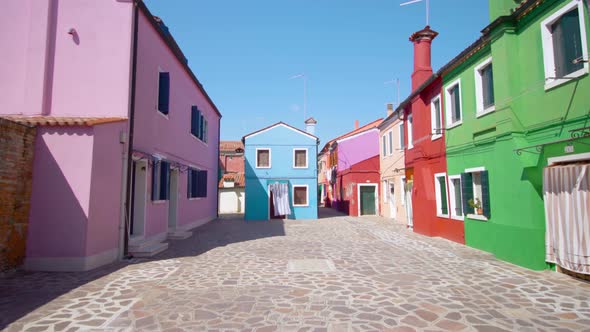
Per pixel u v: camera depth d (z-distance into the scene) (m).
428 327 4.25
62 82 8.62
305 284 6.20
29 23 8.55
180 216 14.30
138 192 10.07
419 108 13.26
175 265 7.83
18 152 6.91
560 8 6.61
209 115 20.20
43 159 7.36
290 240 11.99
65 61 8.67
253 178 23.12
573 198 6.25
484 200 9.09
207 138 19.59
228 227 16.77
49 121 7.36
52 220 7.27
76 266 7.22
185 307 4.98
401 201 18.22
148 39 10.20
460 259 8.39
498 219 8.49
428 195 12.79
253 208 22.77
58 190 7.31
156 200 10.86
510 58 7.84
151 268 7.51
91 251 7.44
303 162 23.61
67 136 7.42
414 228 14.02
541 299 5.28
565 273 6.68
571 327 4.24
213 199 21.98
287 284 6.20
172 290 5.83
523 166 7.35
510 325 4.31
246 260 8.41
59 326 4.29
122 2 8.90
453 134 10.98
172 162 12.56
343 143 27.23
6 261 6.70
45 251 7.23
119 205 8.53
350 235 13.34
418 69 14.62
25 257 7.20
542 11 7.08
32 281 6.36
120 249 8.52
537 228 7.16
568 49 6.55
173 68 12.86
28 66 8.45
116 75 8.73
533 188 7.23
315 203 23.22
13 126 6.75
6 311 4.81
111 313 4.74
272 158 23.39
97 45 8.76
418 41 14.82
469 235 10.12
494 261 8.12
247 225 17.86
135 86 9.11
